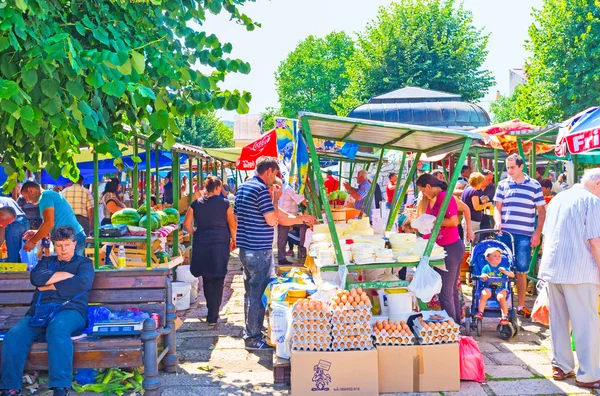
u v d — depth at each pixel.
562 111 21.83
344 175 18.03
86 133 4.12
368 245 5.53
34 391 5.07
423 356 4.92
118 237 7.05
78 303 5.08
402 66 34.59
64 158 4.83
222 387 5.19
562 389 4.98
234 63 4.99
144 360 4.94
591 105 21.17
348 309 4.88
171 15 4.93
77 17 4.39
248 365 5.83
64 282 5.04
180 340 6.76
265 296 6.34
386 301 5.56
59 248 5.15
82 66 3.59
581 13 21.12
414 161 7.18
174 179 10.38
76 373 5.25
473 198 9.12
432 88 34.69
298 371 4.82
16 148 5.00
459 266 6.50
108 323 5.05
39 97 3.85
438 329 4.96
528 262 7.45
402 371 4.92
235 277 11.33
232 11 5.35
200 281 10.95
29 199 7.91
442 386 4.92
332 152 10.33
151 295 5.55
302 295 5.67
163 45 4.60
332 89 58.06
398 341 4.94
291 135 7.88
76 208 10.87
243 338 6.72
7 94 3.12
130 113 4.98
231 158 17.72
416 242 5.66
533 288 8.83
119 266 7.16
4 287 5.58
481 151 14.63
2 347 4.78
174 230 9.17
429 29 34.84
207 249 7.29
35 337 4.87
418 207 6.52
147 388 4.89
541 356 5.90
